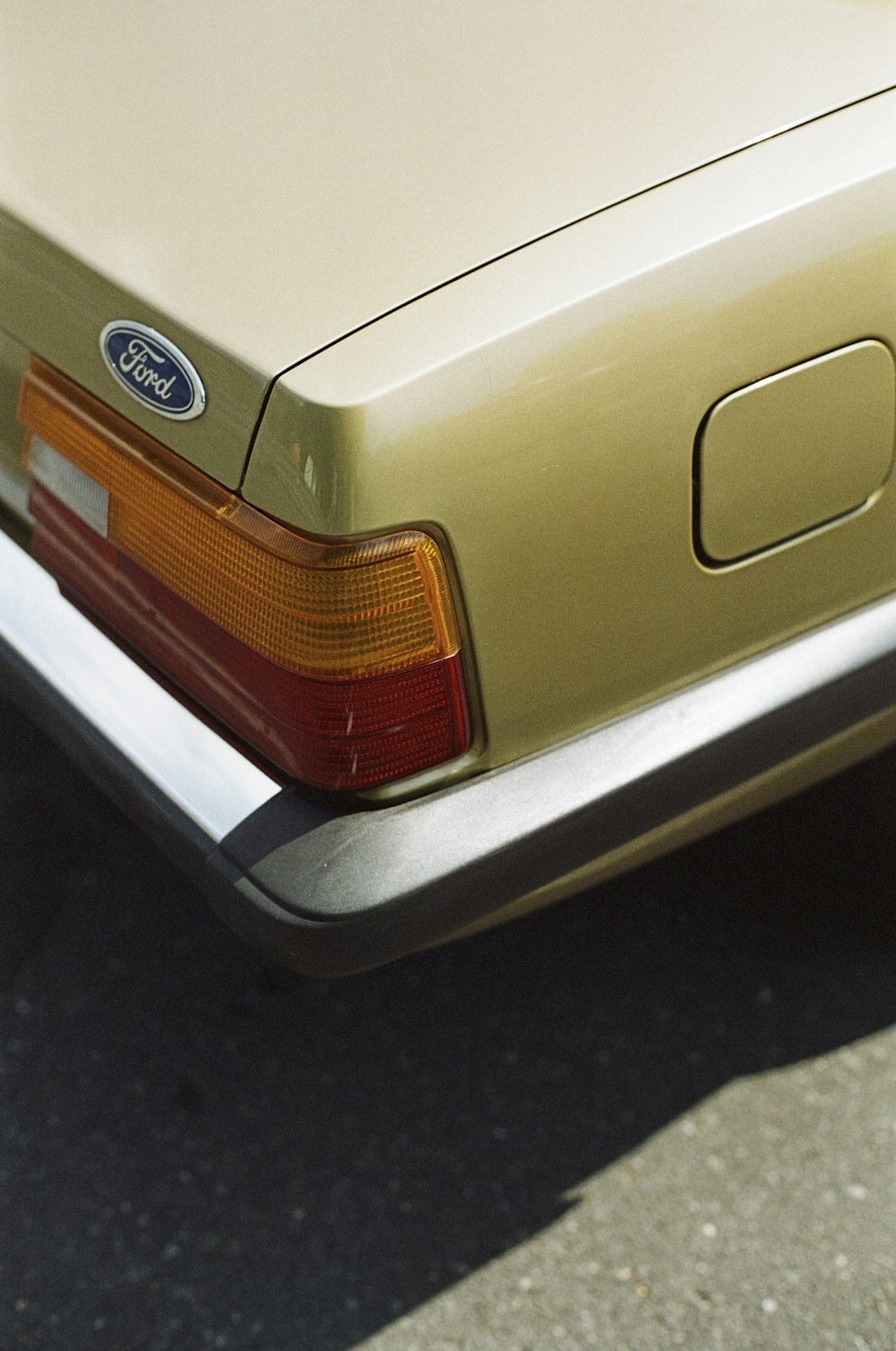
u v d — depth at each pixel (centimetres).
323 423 123
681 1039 212
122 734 156
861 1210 187
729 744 157
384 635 134
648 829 155
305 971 141
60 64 175
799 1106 202
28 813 252
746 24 172
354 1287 180
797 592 161
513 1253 183
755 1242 184
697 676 158
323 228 140
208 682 151
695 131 151
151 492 146
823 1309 175
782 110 155
